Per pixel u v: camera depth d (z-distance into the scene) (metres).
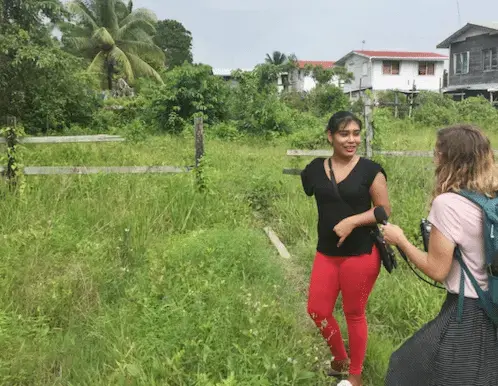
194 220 6.26
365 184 3.10
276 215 7.02
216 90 19.34
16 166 6.64
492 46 29.59
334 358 3.39
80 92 17.84
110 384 3.02
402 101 27.12
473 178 2.23
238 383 2.90
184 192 6.60
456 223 2.21
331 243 3.18
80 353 3.46
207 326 3.35
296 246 5.98
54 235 5.04
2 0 13.29
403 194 7.14
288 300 4.41
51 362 3.41
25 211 5.86
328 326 3.31
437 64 41.62
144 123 19.09
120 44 36.66
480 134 2.26
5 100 14.51
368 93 8.09
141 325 3.57
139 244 5.31
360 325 3.22
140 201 6.26
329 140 3.19
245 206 6.99
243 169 9.27
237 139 16.33
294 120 19.64
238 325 3.45
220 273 4.46
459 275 2.26
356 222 3.04
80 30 35.62
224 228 5.75
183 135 16.62
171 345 3.28
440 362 2.25
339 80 37.97
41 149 9.36
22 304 3.96
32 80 14.59
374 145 8.14
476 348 2.21
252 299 3.97
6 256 4.54
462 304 2.22
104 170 6.91
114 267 4.70
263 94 18.89
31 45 13.57
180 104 18.86
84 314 3.95
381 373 3.42
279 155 11.41
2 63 13.60
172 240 5.36
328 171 3.19
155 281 4.10
